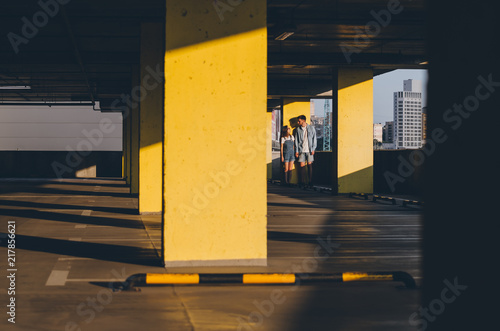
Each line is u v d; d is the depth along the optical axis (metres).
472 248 1.48
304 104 29.94
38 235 9.94
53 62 21.16
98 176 42.31
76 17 15.77
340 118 21.14
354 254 8.06
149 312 4.88
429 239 1.57
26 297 5.39
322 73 26.58
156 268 6.79
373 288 5.90
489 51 1.45
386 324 4.55
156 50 14.22
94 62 21.25
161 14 15.77
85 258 7.55
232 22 6.85
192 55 6.79
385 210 15.17
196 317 4.74
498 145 1.44
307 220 12.66
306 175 30.38
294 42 19.88
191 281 5.80
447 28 1.53
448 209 1.52
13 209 15.09
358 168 21.30
